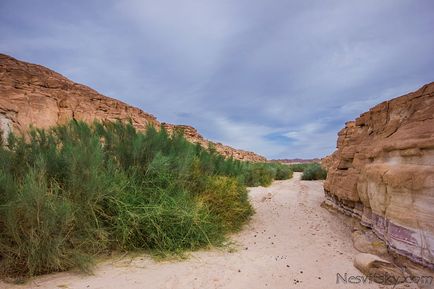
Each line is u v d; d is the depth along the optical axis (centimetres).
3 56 2044
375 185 505
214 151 1038
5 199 377
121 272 375
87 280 344
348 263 430
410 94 541
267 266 413
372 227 536
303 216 827
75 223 415
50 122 1692
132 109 2656
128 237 454
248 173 1684
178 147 766
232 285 343
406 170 399
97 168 487
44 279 343
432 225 344
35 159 496
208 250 489
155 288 328
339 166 854
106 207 482
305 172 2345
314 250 504
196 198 621
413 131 445
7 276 339
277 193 1309
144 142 649
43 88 1883
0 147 506
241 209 682
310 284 350
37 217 353
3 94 1552
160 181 588
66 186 467
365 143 695
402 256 397
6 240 361
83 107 1986
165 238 471
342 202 800
